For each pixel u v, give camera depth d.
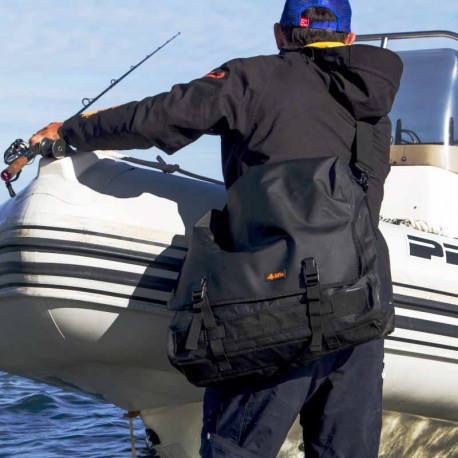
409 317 6.49
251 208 5.09
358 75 5.24
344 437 5.14
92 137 5.55
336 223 4.93
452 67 8.13
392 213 7.64
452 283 6.68
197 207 6.24
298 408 5.13
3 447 10.05
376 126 5.52
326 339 4.82
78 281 5.87
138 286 5.95
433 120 7.94
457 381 6.89
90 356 6.27
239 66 5.32
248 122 5.28
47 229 5.88
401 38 8.49
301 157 5.22
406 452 7.52
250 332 4.88
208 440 5.18
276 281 4.87
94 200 6.00
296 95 5.27
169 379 6.53
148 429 7.35
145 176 6.35
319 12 5.53
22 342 6.26
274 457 5.17
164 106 5.26
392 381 6.64
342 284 4.82
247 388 5.15
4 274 5.97
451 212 7.62
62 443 10.24
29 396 12.22
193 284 5.07
